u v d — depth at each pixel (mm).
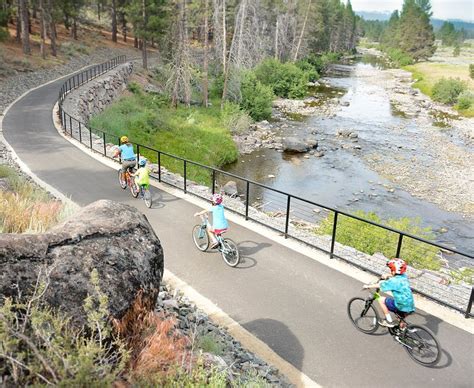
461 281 12703
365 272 10117
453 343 7590
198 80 49500
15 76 42188
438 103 59719
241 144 36812
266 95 46594
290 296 9031
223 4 44406
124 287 5207
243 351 7242
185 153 31484
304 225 17969
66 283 4812
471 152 36281
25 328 4176
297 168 31625
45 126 26891
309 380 6707
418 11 119500
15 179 15000
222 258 10594
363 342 7629
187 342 6266
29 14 61688
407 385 6633
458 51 142250
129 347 4992
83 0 69188
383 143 38531
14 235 4996
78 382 3639
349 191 27484
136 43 82688
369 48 187000
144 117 35594
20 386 3703
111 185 16516
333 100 59625
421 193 27469
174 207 14172
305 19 74625
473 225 23297
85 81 42188
